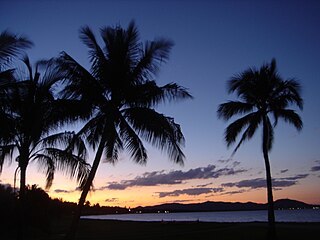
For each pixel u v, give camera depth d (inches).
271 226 838.5
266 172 877.8
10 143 591.8
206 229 1424.7
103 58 631.2
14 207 1224.2
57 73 615.2
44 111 611.2
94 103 636.1
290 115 870.4
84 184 614.2
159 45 638.5
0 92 512.1
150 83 616.4
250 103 909.2
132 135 636.7
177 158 609.6
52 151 611.8
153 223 2257.6
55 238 1150.3
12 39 450.3
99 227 1926.7
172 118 614.9
